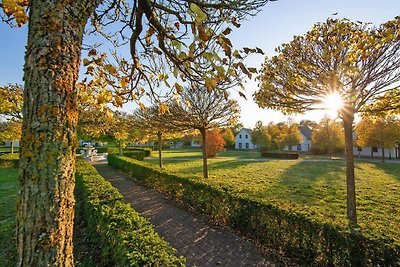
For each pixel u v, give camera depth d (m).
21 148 1.02
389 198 7.94
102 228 3.45
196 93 8.21
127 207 3.90
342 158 28.05
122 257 2.40
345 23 3.83
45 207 1.01
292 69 4.28
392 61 3.67
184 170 16.50
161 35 1.92
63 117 1.05
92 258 3.66
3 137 16.34
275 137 35.81
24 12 1.38
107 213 3.54
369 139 22.94
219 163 21.38
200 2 1.81
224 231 5.07
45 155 1.01
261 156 30.80
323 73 3.83
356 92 3.96
